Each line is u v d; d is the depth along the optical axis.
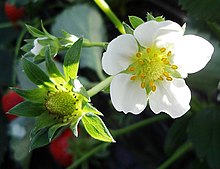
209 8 0.25
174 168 0.29
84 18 0.28
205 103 0.28
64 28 0.28
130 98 0.20
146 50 0.20
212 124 0.27
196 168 0.28
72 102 0.20
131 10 0.29
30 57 0.21
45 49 0.20
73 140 0.28
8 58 0.30
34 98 0.20
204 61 0.20
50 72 0.20
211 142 0.27
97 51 0.28
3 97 0.28
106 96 0.29
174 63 0.20
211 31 0.27
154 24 0.19
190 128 0.27
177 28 0.20
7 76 0.30
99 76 0.28
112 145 0.30
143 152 0.30
